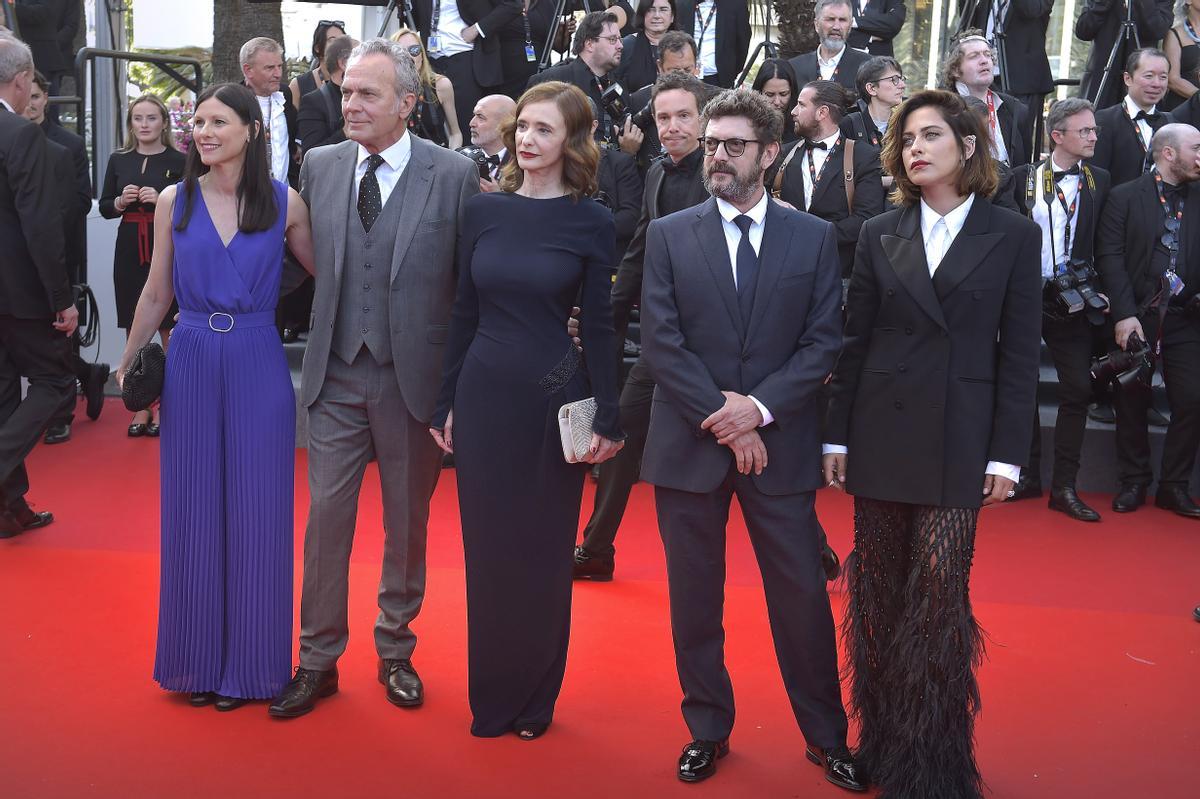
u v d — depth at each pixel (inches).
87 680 156.2
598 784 132.1
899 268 130.0
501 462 139.3
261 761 135.2
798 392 129.6
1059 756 142.2
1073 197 254.1
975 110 128.3
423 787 130.3
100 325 343.0
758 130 130.4
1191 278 251.6
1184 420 253.1
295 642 173.5
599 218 140.5
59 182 269.3
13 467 210.2
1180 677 167.8
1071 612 194.1
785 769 136.6
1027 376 128.1
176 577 149.0
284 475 150.7
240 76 409.4
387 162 149.3
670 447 134.2
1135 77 296.4
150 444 289.1
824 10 300.4
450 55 321.1
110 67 395.5
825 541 197.6
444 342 151.4
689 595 135.0
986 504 128.4
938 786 124.3
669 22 309.4
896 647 127.9
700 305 132.6
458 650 169.6
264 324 150.9
